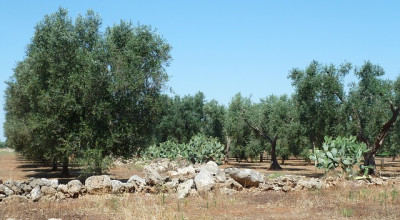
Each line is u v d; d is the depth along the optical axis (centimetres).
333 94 2788
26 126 2723
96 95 1986
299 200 1298
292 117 4078
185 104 5922
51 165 4138
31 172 3212
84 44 2180
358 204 1221
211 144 3747
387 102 2666
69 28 2131
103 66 1994
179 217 1012
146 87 2112
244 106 4747
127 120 2059
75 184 1448
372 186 1702
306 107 2848
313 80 2775
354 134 2839
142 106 2088
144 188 1560
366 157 2731
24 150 3077
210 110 5812
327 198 1348
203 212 1116
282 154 5253
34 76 2145
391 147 3706
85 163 1920
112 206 1193
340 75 2805
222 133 5778
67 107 1961
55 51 2053
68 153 1995
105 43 2084
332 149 2073
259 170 3925
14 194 1376
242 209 1169
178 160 3725
